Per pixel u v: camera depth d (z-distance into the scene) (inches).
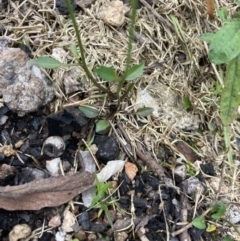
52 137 12.2
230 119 12.7
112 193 12.0
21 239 11.4
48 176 11.9
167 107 13.3
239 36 11.9
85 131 12.4
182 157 12.9
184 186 12.5
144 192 12.2
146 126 12.9
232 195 12.9
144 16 14.0
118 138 12.5
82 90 12.6
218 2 15.1
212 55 11.8
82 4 13.6
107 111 12.6
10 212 11.4
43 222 11.6
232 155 13.5
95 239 11.7
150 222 12.0
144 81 13.3
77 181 11.7
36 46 13.1
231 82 12.4
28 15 13.4
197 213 12.4
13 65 12.3
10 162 11.9
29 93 12.1
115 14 13.4
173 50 14.0
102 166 12.2
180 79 13.8
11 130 12.2
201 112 13.6
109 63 13.1
